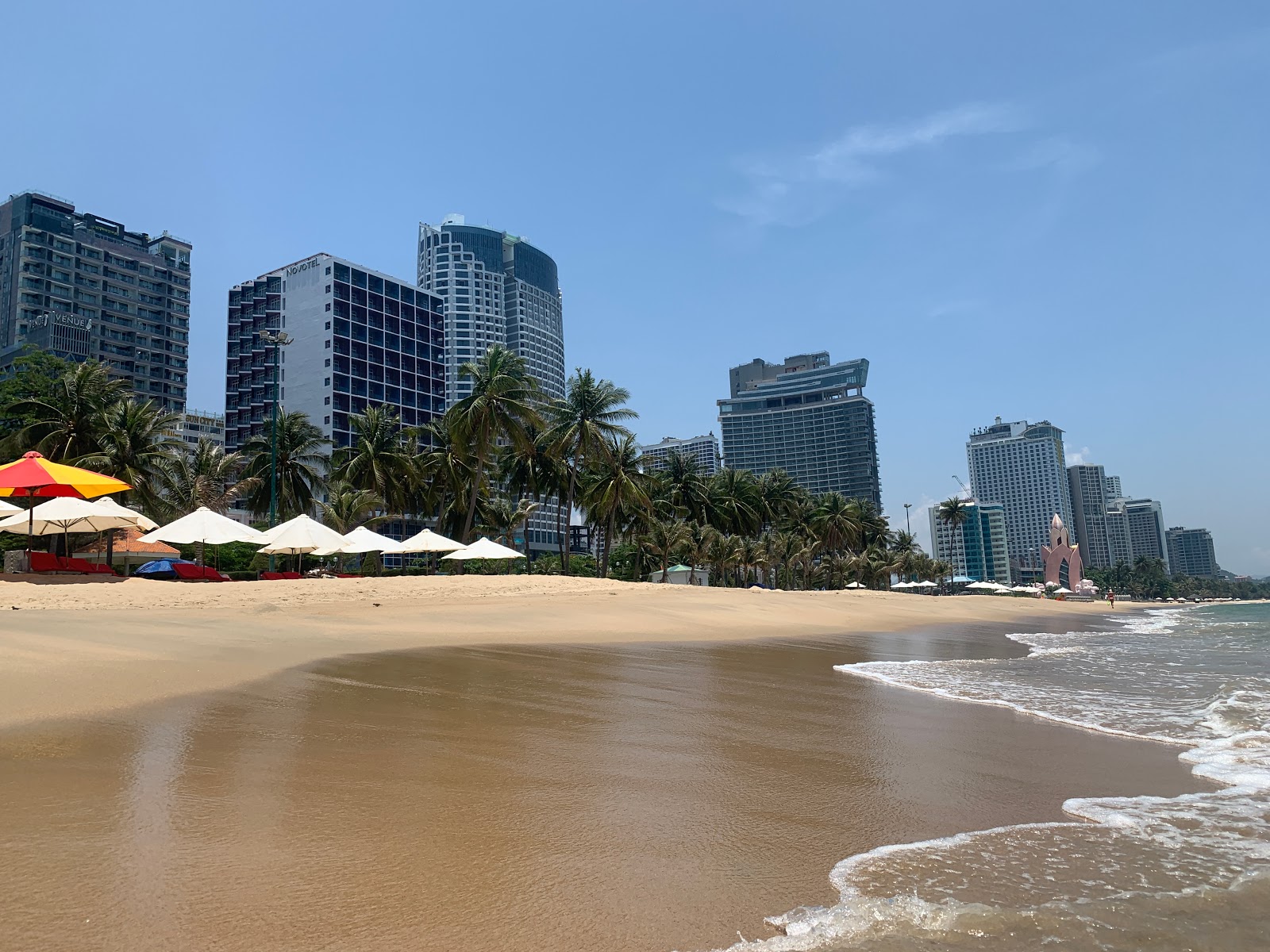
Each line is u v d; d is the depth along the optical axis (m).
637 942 3.21
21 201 127.19
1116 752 7.18
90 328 128.38
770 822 4.89
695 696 9.91
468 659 13.18
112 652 11.10
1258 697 10.63
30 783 5.13
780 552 86.94
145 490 42.19
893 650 18.20
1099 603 103.56
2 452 41.66
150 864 3.84
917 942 3.29
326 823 4.55
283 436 54.03
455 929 3.27
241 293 145.75
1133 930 3.44
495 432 50.44
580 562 93.31
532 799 5.21
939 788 5.80
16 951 2.92
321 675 10.66
